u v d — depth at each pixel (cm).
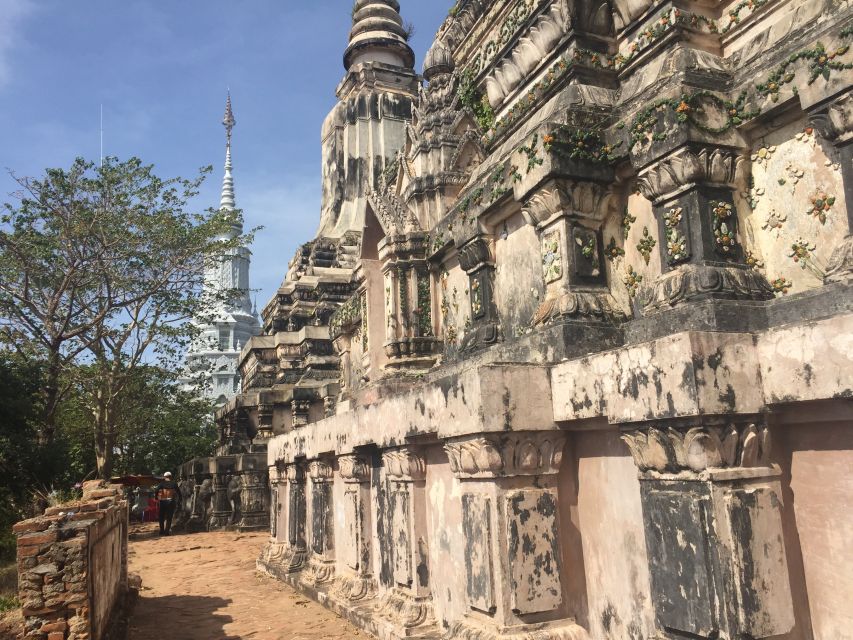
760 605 373
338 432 925
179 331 2419
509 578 499
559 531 518
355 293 1346
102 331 2273
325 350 2339
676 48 584
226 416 2480
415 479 703
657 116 524
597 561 505
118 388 2364
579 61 646
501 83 789
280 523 1285
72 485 2455
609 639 488
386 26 2864
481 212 746
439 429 569
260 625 873
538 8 693
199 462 2336
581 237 591
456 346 919
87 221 2147
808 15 495
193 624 912
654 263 566
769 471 394
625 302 589
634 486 471
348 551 922
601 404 463
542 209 607
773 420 402
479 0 870
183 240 2312
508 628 494
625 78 646
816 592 385
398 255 997
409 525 704
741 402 386
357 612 805
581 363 486
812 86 446
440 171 1127
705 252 492
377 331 1133
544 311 590
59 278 2212
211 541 1906
